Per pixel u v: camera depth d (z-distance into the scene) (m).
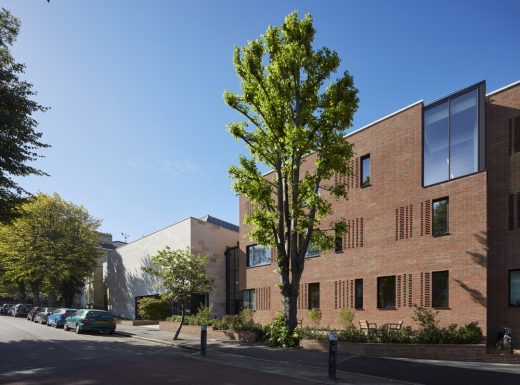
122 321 37.81
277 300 30.42
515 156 19.09
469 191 19.86
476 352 15.98
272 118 18.77
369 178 24.89
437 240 20.94
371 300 23.83
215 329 24.56
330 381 11.84
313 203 18.14
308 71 18.64
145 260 44.69
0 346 19.80
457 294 19.80
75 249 49.50
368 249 24.38
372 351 16.34
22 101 21.27
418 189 22.08
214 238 39.94
